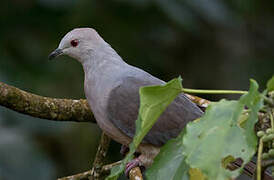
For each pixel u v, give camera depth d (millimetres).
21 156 10375
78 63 11664
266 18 13945
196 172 4617
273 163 4324
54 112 7652
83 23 11711
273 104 4094
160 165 4473
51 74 11578
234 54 13461
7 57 11555
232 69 13266
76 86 11484
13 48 11727
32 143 10672
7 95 7090
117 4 11672
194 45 12875
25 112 7363
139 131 4297
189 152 3918
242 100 4031
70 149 11555
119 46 11828
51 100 7668
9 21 11859
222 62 13250
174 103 8047
